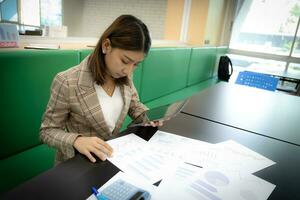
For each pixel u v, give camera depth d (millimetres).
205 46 3699
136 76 2107
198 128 1041
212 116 1229
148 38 814
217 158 798
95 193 559
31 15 4250
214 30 4152
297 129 1174
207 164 753
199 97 1590
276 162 818
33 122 1336
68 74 884
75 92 875
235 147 897
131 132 909
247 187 659
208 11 3654
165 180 651
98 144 742
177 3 3816
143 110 1099
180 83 3043
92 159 685
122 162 703
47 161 1291
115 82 978
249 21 4246
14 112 1236
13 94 1210
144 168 691
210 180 673
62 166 649
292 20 3912
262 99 1662
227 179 686
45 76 1330
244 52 4398
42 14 4477
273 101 1637
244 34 4359
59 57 1375
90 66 894
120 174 648
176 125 1041
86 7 4914
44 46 1508
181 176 677
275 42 4137
